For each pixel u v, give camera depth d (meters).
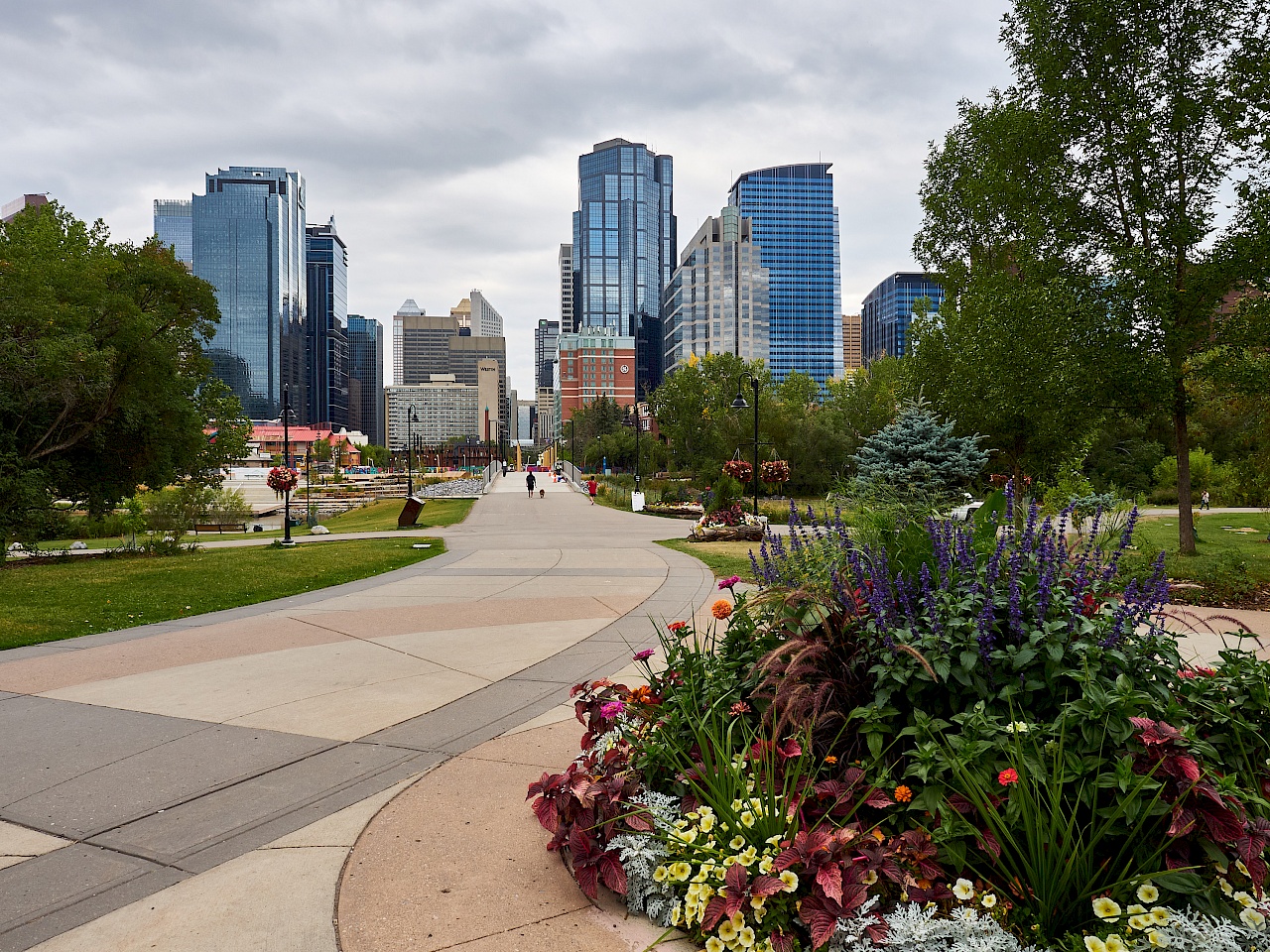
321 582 14.41
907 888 2.72
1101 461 44.41
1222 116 15.48
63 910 3.16
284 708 6.20
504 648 8.38
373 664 7.71
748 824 2.96
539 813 3.33
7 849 3.76
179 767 4.89
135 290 26.41
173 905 3.17
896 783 3.10
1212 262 15.12
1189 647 7.62
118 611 11.30
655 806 3.32
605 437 111.12
